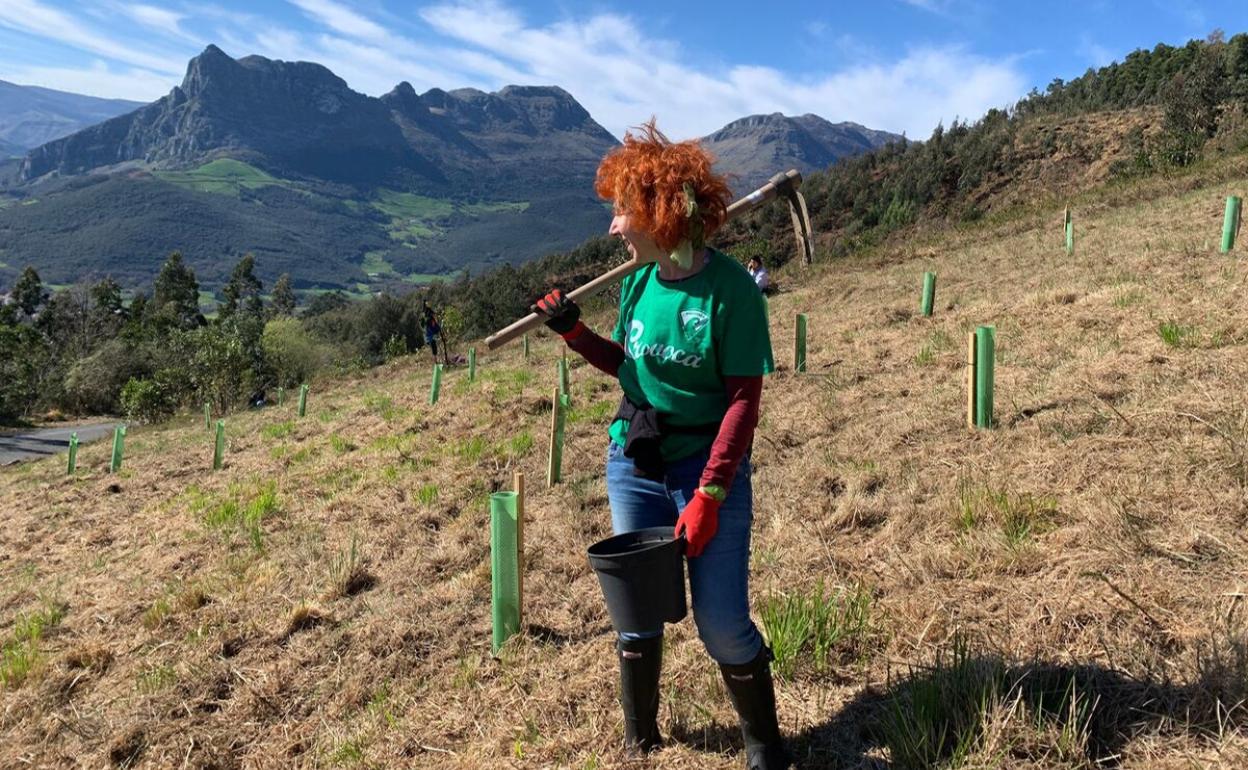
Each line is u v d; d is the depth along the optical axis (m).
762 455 6.06
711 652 2.37
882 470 5.07
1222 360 5.29
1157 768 2.16
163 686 4.36
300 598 5.32
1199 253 10.23
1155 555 3.23
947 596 3.31
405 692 3.82
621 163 2.22
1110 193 24.47
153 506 9.75
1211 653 2.49
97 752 3.83
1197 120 37.38
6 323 67.88
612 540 2.35
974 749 2.33
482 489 7.04
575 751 2.84
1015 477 4.40
